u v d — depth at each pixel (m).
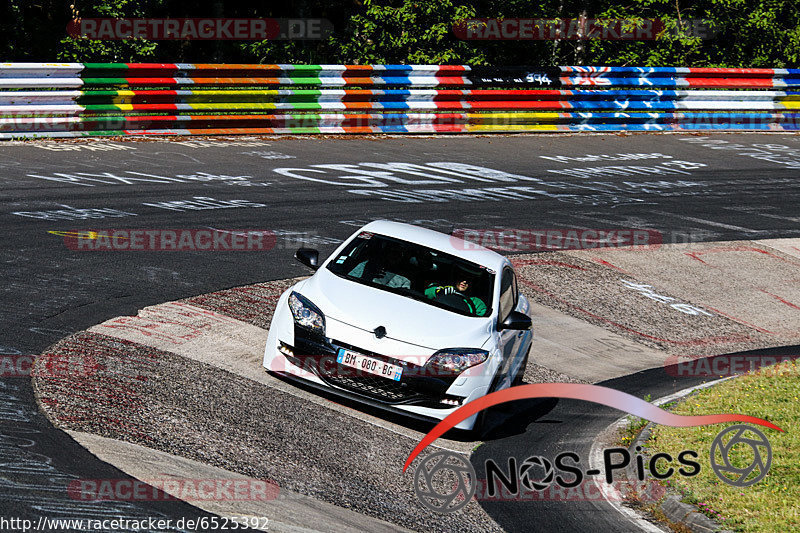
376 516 15.73
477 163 53.34
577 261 37.91
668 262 40.25
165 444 16.56
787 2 80.81
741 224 47.66
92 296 24.61
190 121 50.44
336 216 37.91
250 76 52.75
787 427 22.36
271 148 50.19
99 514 13.34
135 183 38.44
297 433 18.62
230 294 27.20
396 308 20.58
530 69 63.75
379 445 19.19
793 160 65.31
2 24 62.81
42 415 16.67
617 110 68.12
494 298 21.86
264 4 74.62
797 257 44.16
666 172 57.25
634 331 32.47
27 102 43.84
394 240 22.89
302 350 19.98
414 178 47.44
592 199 48.34
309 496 15.83
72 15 62.12
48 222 30.78
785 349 33.19
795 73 75.44
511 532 16.44
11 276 24.88
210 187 39.78
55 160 40.50
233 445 17.23
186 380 20.09
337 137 55.50
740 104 73.38
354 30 69.75
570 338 30.41
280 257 31.66
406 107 58.41
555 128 65.62
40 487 13.82
